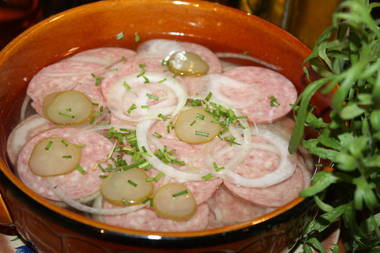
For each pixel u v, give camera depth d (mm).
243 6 665
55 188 491
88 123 535
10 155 516
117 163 502
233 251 438
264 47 599
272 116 556
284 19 643
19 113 545
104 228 425
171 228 475
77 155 507
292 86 579
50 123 537
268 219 439
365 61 428
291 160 524
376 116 423
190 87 571
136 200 481
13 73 545
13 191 441
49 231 443
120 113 542
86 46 606
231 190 501
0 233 507
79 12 582
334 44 484
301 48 565
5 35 680
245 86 577
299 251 511
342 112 431
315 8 615
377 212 521
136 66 587
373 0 635
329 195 515
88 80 571
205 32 620
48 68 575
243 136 534
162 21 618
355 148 428
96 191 491
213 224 485
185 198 485
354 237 508
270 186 506
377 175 460
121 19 607
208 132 527
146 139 522
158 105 549
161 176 496
